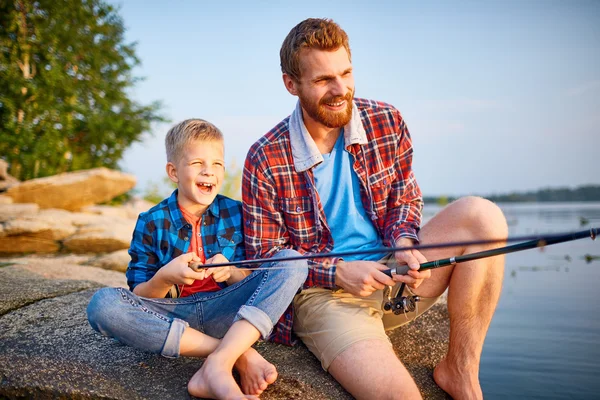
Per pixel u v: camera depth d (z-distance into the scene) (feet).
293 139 8.04
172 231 8.16
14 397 6.74
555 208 74.18
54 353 7.64
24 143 46.73
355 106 8.26
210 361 6.57
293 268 7.22
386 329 8.52
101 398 6.59
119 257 18.16
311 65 7.49
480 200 7.48
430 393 7.42
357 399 6.81
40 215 23.66
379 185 8.16
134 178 34.53
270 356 7.93
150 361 7.54
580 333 10.64
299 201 8.06
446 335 9.12
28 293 10.07
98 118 56.29
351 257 7.95
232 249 8.41
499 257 7.07
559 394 7.66
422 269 6.77
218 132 8.59
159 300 7.57
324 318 7.45
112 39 60.75
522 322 11.59
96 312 6.93
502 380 8.26
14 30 51.03
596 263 21.53
